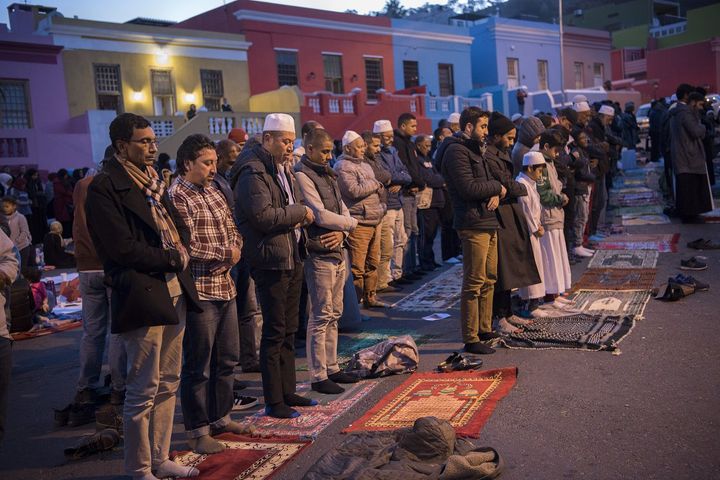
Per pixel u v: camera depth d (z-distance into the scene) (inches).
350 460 152.6
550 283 286.5
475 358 229.6
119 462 177.8
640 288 311.9
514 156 297.7
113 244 142.2
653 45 1683.1
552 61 1464.1
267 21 994.7
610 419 174.1
